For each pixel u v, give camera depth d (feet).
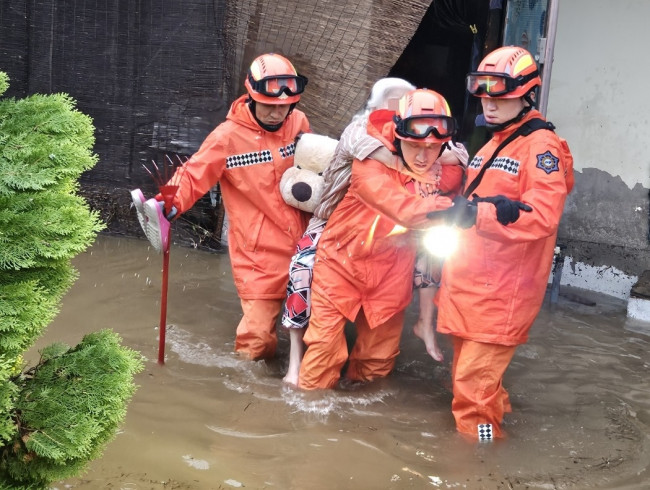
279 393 14.35
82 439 7.59
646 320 19.57
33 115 8.14
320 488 11.35
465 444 12.94
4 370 7.12
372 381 15.29
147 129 22.57
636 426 13.88
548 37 17.44
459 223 11.64
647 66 20.24
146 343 16.28
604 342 17.98
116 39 22.25
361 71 19.97
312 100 20.42
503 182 12.62
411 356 16.78
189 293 19.44
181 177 14.98
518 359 16.76
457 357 13.56
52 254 7.57
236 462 11.92
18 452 7.82
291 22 20.29
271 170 15.37
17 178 7.66
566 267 22.12
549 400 14.85
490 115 12.75
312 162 15.31
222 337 16.85
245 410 13.65
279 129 15.43
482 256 12.61
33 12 22.53
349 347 16.93
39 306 7.45
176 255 22.30
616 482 11.94
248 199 15.60
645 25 20.11
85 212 7.98
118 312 17.88
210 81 21.77
